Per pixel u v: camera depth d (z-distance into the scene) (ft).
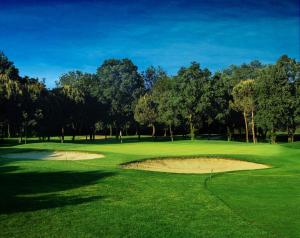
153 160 109.60
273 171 88.84
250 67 363.97
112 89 359.25
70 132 377.71
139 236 40.09
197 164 108.37
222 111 270.26
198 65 263.70
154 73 482.69
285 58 240.73
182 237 39.63
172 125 323.78
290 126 248.32
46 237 39.88
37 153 136.46
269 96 238.27
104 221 45.39
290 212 48.98
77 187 66.03
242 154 121.39
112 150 148.15
